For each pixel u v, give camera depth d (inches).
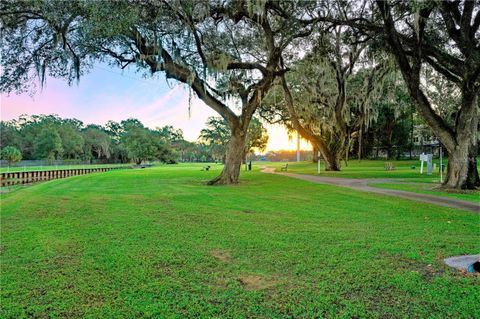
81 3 442.6
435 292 138.3
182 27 568.4
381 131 1724.9
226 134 2642.7
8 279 158.9
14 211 366.9
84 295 140.4
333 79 976.9
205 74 612.7
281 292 141.4
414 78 552.7
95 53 595.8
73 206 400.5
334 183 686.5
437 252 193.3
